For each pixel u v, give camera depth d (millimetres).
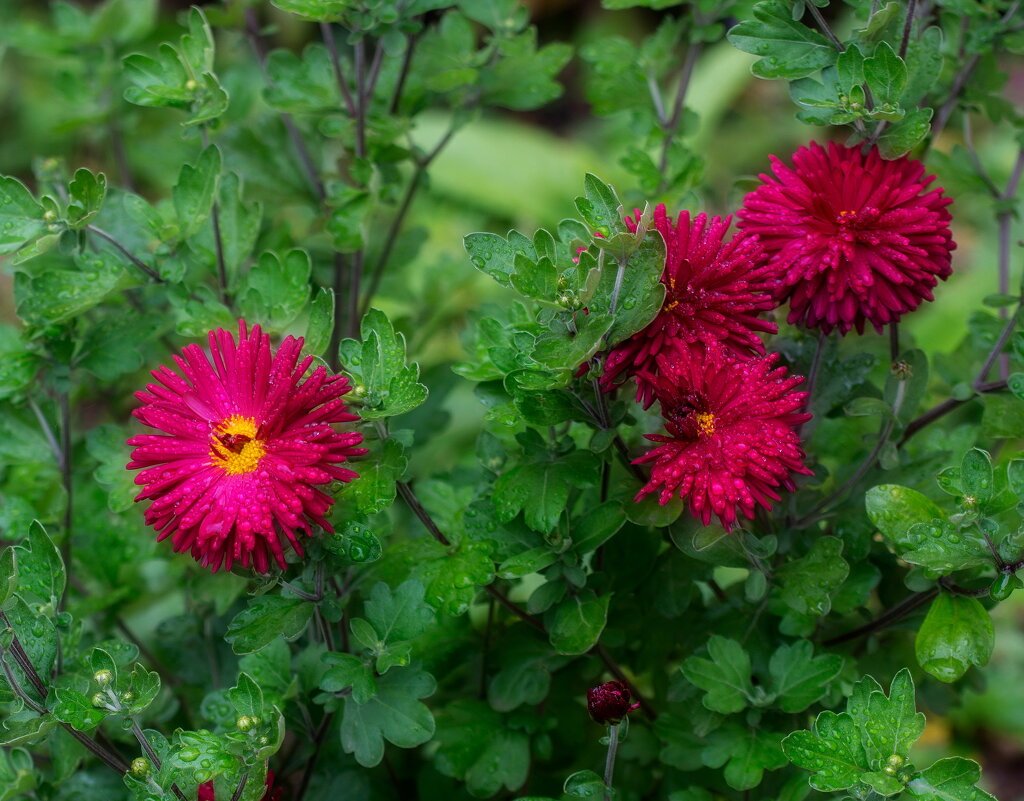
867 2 747
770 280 718
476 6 851
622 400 739
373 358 721
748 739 743
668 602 771
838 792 746
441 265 908
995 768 1157
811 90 743
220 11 851
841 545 741
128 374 854
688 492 696
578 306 697
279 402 689
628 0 820
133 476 772
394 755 827
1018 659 1183
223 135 859
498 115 1934
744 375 698
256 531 680
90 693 716
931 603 764
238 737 701
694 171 818
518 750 772
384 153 841
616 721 705
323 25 810
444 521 788
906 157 747
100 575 818
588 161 1582
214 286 852
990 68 818
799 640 749
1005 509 718
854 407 743
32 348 794
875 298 716
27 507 796
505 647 779
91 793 776
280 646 766
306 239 874
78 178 737
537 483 732
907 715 701
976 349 835
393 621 729
